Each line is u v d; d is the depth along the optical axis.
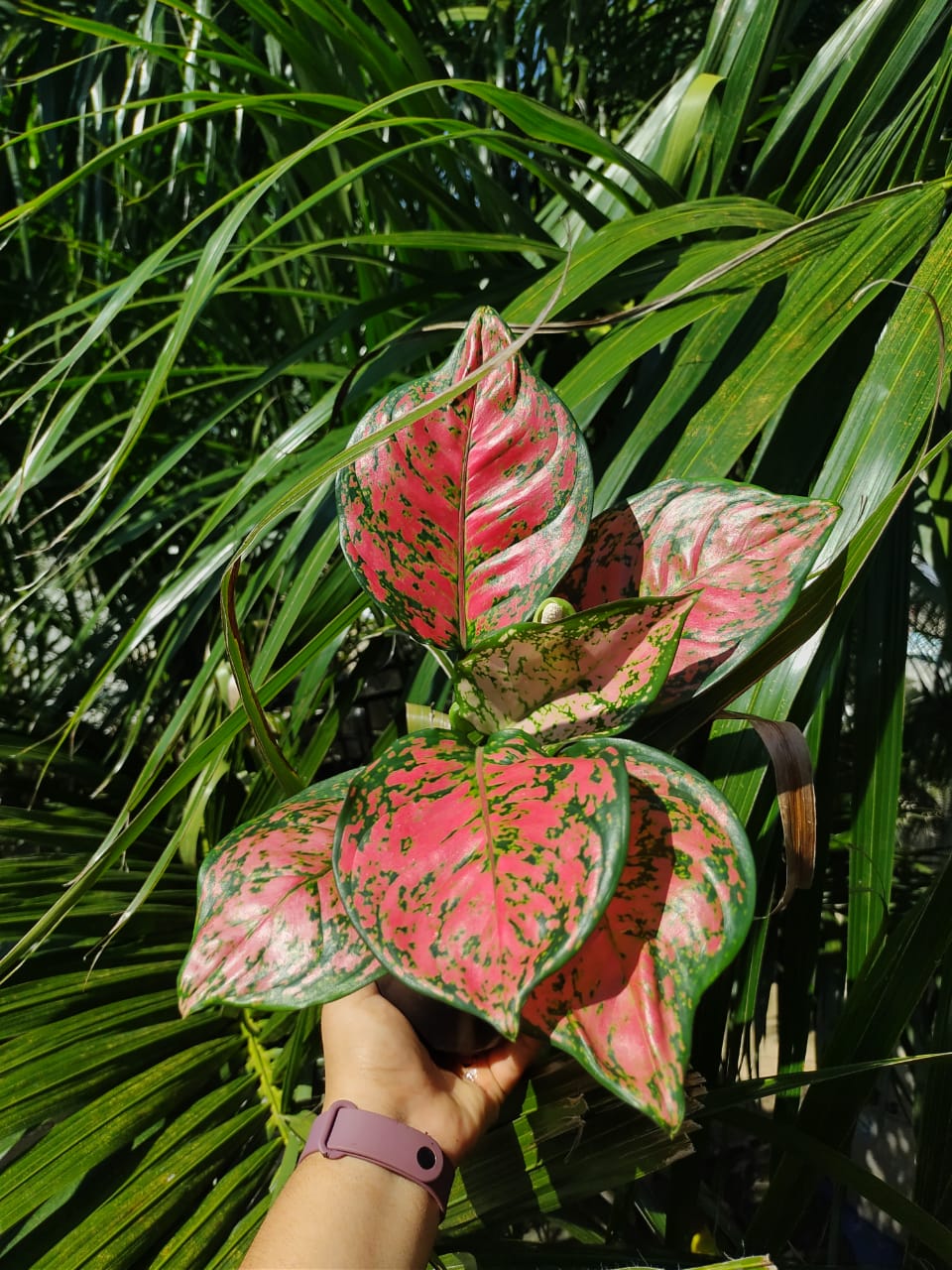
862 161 0.73
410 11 1.13
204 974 0.32
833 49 0.75
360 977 0.31
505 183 1.11
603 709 0.35
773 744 0.41
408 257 0.97
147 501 1.09
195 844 0.84
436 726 0.46
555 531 0.38
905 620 0.64
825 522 0.36
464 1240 0.53
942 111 0.69
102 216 1.06
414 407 0.39
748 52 0.79
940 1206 0.57
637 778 0.33
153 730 1.08
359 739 1.17
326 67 0.84
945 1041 0.58
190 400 1.21
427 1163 0.38
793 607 0.40
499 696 0.37
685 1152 0.48
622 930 0.30
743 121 0.80
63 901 0.44
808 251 0.61
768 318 0.61
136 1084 0.56
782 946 0.64
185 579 0.67
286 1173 0.52
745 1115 0.57
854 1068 0.51
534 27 1.17
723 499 0.38
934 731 1.06
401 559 0.38
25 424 1.16
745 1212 1.12
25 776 0.93
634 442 0.61
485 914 0.28
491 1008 0.26
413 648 1.04
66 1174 0.50
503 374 0.39
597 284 0.70
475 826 0.30
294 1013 0.64
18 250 1.20
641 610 0.34
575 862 0.28
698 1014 0.57
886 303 0.63
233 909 0.33
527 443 0.39
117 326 1.13
